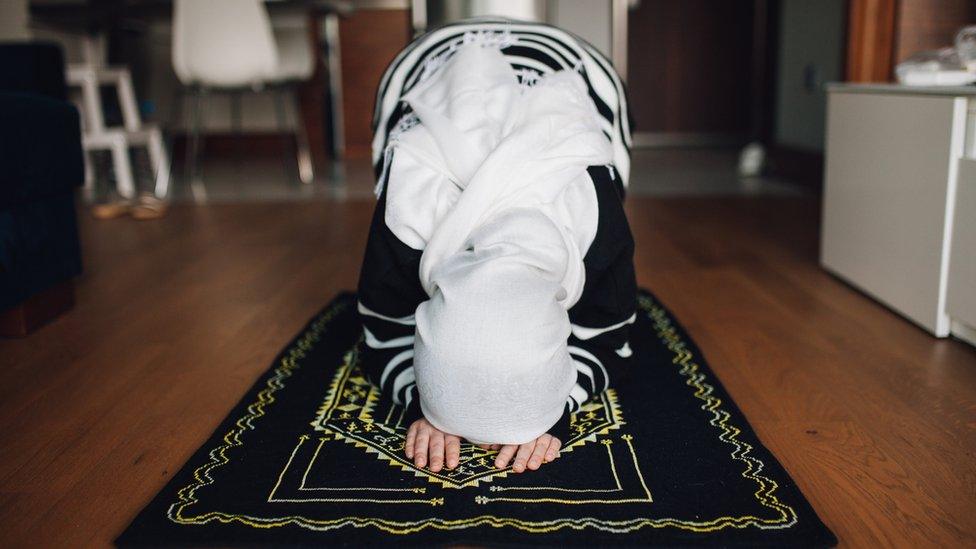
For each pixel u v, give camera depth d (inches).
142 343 63.1
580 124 45.4
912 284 63.8
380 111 54.0
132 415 49.8
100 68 138.9
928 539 35.3
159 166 136.2
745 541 34.5
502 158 41.1
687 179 143.9
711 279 79.1
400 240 42.7
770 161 148.7
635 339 61.2
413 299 43.9
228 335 64.7
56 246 68.3
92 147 133.3
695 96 194.2
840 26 123.4
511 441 39.9
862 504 38.3
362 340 52.1
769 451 42.8
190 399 52.2
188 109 187.6
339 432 45.6
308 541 34.8
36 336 65.1
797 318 66.5
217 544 34.9
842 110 76.0
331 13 154.6
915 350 58.5
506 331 37.2
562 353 39.9
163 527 35.9
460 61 47.7
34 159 62.8
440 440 41.9
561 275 39.9
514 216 39.6
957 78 65.4
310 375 54.6
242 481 40.1
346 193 133.6
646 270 82.9
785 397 50.9
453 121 44.3
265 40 136.8
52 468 43.2
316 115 188.9
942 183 58.7
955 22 93.9
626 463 41.6
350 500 38.1
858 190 73.0
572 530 35.4
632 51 192.7
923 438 45.0
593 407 48.8
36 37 154.2
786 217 108.7
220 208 122.1
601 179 45.3
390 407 49.1
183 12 133.2
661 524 35.8
